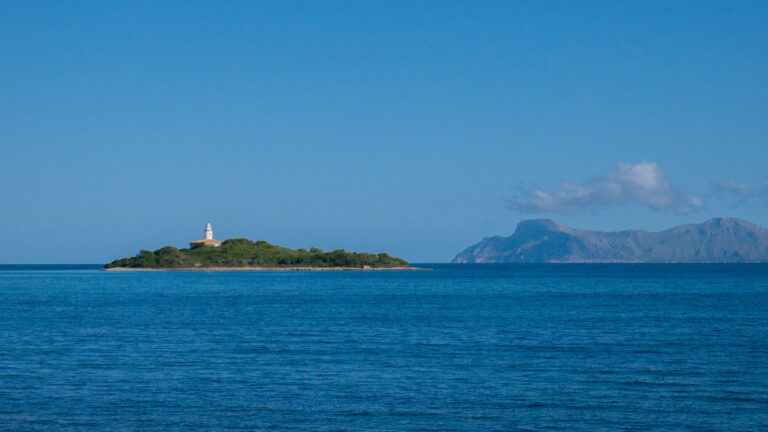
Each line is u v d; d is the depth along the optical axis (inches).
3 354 1652.3
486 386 1274.6
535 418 1060.5
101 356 1621.6
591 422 1039.0
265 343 1861.5
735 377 1357.0
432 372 1412.4
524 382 1312.7
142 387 1267.2
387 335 2048.5
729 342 1870.1
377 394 1212.5
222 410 1105.4
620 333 2091.5
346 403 1148.5
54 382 1307.8
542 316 2738.7
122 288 5659.5
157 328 2253.9
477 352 1688.0
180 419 1053.8
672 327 2269.9
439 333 2100.1
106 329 2219.5
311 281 7421.3
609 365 1493.6
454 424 1028.5
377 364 1510.8
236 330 2193.7
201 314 2866.6
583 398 1180.5
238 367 1472.7
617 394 1210.6
